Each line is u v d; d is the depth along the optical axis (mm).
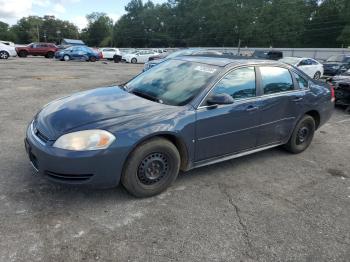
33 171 4023
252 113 4250
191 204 3535
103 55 35562
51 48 34156
